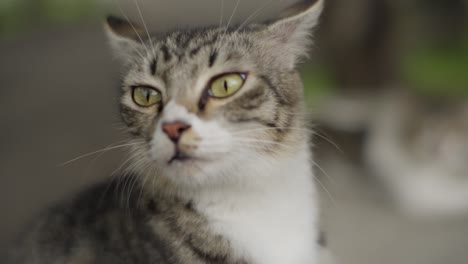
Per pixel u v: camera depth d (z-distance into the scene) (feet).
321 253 1.40
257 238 1.29
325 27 2.63
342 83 2.69
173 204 1.30
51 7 4.17
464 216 2.30
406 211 2.32
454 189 2.28
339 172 2.50
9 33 3.96
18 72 3.32
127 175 1.35
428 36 2.62
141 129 1.29
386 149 2.43
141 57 1.34
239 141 1.24
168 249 1.27
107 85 3.07
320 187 1.91
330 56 2.67
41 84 3.15
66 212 1.43
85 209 1.40
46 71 3.34
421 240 2.14
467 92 2.42
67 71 3.31
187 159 1.23
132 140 1.32
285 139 1.30
